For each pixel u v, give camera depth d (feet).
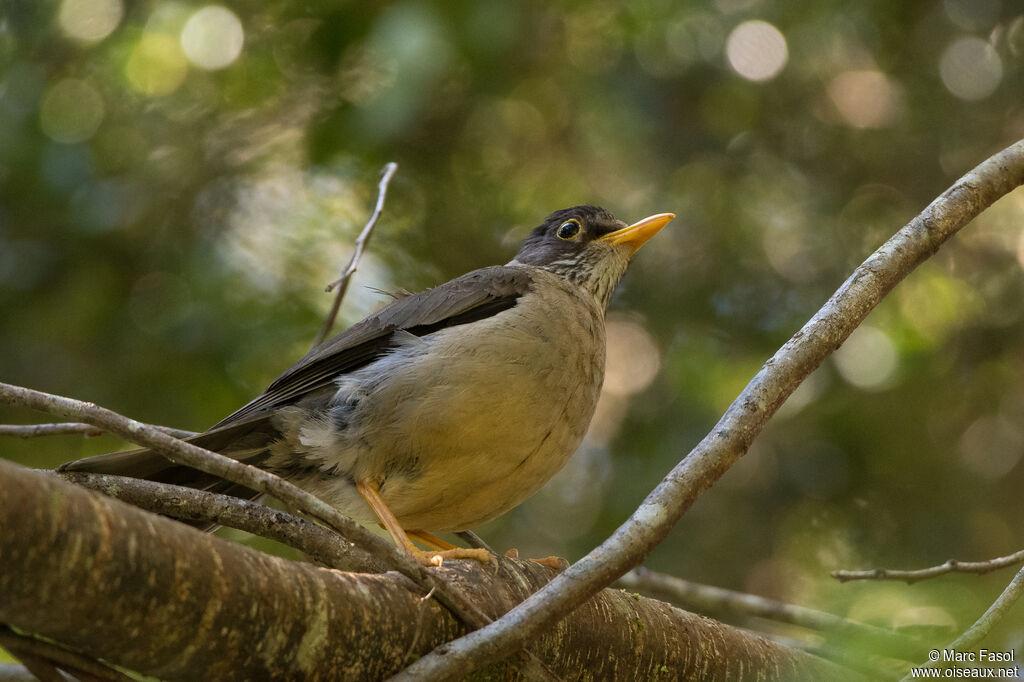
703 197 42.91
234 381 36.91
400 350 24.66
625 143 42.96
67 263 38.63
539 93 42.01
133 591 13.80
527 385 23.84
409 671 16.08
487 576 19.93
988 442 40.60
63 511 13.20
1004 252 43.21
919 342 39.91
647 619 21.90
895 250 20.89
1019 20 43.19
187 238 39.47
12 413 37.47
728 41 42.09
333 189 39.86
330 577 16.52
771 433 40.91
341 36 37.42
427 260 40.60
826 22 42.19
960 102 43.34
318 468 24.80
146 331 37.96
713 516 40.27
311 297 37.70
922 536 38.70
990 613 19.01
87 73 40.16
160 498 21.34
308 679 15.94
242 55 40.32
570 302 26.40
